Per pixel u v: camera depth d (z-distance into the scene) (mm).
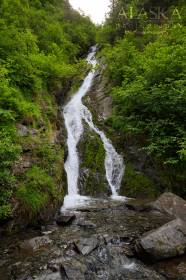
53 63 17297
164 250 6949
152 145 12148
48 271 6422
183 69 13188
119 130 15430
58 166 11750
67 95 20875
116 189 13305
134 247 7266
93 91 21109
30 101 13383
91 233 8344
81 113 17953
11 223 8391
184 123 12281
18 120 11414
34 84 13953
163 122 12375
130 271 6590
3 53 12953
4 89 10961
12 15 19156
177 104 12148
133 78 16094
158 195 12117
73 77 22891
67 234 8328
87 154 14617
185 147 10680
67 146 14656
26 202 8883
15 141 10297
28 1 26672
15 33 14422
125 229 8586
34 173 9953
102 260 6980
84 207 10922
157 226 8773
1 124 10234
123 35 26328
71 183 13289
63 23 30906
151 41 21438
